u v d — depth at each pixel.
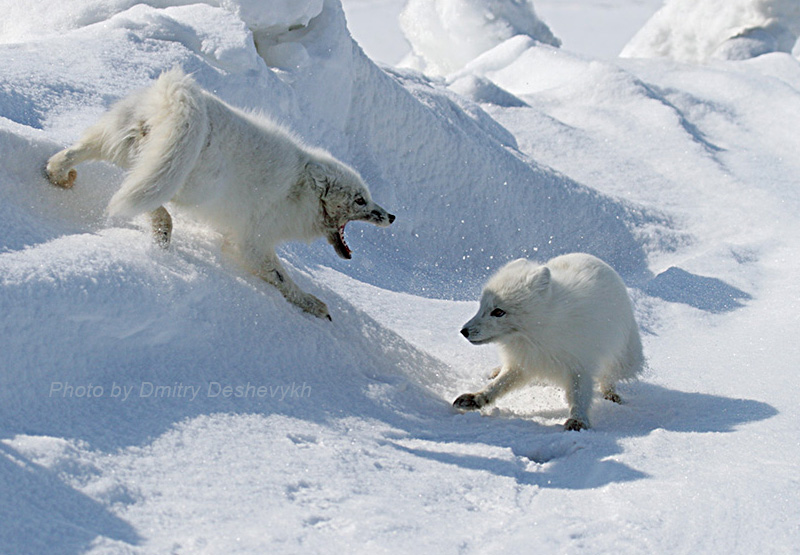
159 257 7.45
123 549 4.23
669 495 5.51
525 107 24.80
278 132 8.48
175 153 7.06
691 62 33.81
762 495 5.38
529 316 8.10
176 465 5.33
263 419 6.36
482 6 33.38
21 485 4.54
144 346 6.70
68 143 8.55
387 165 16.30
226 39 13.15
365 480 5.67
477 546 4.88
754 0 34.47
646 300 13.50
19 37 13.90
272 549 4.50
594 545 4.88
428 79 25.28
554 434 7.13
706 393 8.82
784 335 11.16
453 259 16.30
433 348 10.46
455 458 6.47
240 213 8.09
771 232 18.17
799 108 26.38
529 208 17.23
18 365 5.76
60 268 6.43
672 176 21.92
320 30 15.30
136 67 11.78
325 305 8.71
